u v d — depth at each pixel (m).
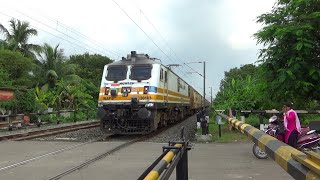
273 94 15.64
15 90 22.67
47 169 9.05
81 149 12.73
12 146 13.60
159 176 2.53
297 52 14.17
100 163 9.96
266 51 15.07
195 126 24.83
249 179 7.94
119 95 18.00
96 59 59.12
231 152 12.05
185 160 4.04
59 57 41.88
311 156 1.89
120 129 18.14
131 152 12.12
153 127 17.89
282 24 15.07
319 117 19.22
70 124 24.59
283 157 2.16
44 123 23.72
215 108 33.25
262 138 2.76
